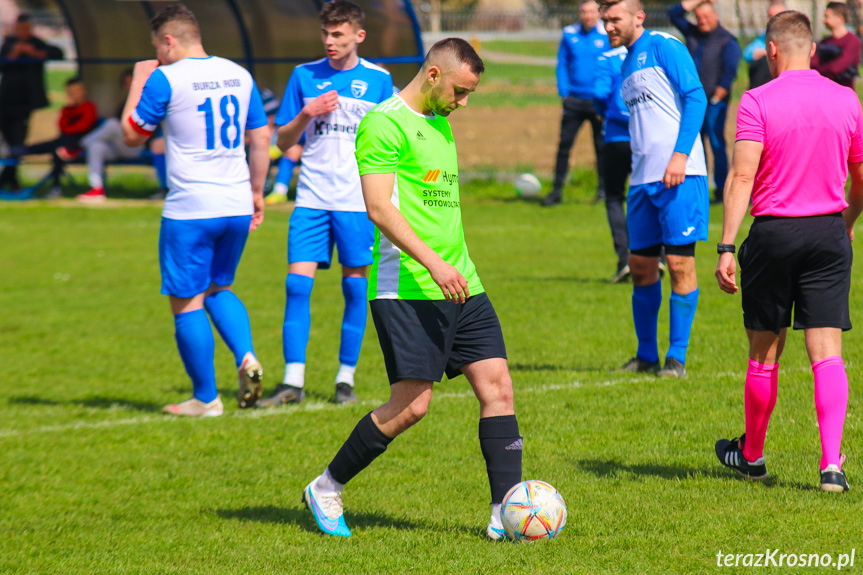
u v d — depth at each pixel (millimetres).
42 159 60156
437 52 10000
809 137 10867
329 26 17000
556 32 54750
